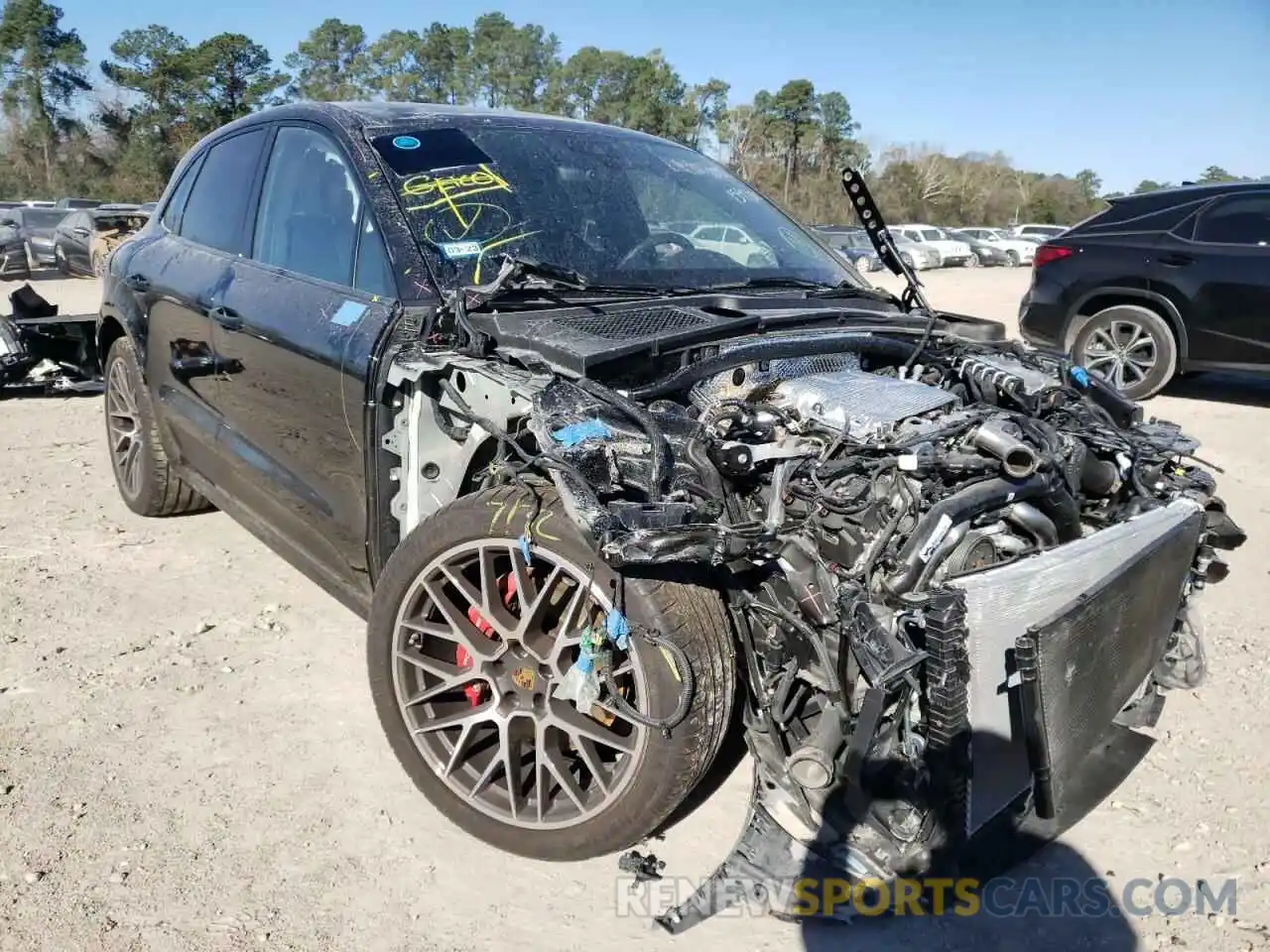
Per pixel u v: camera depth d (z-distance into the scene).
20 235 19.28
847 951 2.35
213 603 4.09
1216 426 7.28
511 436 2.57
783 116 66.81
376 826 2.75
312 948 2.32
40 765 2.96
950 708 2.27
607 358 2.61
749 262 3.78
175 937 2.33
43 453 6.23
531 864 2.62
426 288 3.04
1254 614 4.14
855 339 3.08
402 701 2.76
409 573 2.70
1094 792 2.88
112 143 62.94
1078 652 2.41
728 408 2.65
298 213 3.63
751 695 2.55
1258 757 3.13
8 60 62.44
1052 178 87.81
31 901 2.41
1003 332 3.74
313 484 3.34
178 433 4.43
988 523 2.66
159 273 4.34
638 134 4.30
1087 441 3.01
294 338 3.26
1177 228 7.96
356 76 73.94
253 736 3.15
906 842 2.41
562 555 2.42
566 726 2.50
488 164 3.54
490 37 72.31
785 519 2.49
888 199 76.00
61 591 4.14
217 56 58.00
